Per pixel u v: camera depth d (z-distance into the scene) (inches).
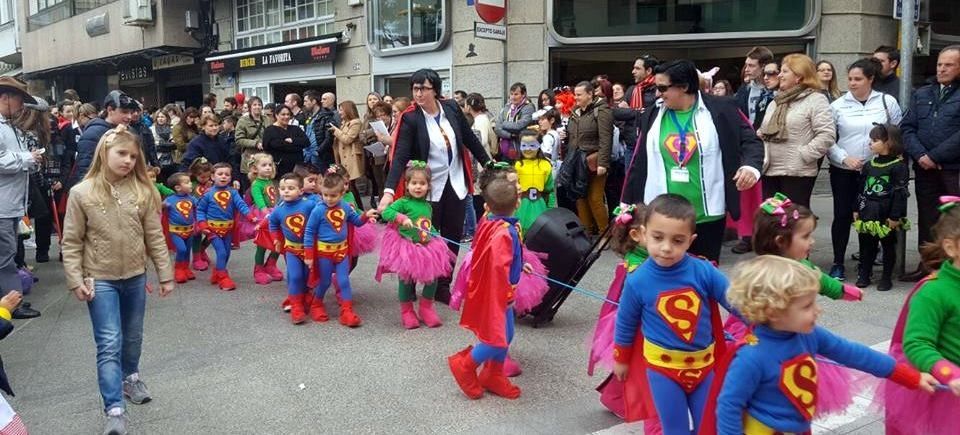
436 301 254.4
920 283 117.1
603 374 183.6
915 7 282.4
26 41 1115.9
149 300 270.2
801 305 97.5
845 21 468.8
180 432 156.7
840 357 108.1
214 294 277.6
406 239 220.1
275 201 306.5
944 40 543.5
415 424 157.8
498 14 485.1
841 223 261.1
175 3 792.9
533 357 196.5
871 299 240.2
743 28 481.1
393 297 264.8
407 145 227.0
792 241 129.6
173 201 294.4
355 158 412.2
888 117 257.1
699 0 484.4
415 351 204.5
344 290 232.5
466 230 355.3
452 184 236.1
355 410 165.8
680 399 123.2
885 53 305.0
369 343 212.5
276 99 725.9
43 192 325.4
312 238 226.8
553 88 483.8
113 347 154.9
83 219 153.6
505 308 164.6
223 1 780.6
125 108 301.9
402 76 588.4
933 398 113.8
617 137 339.6
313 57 649.0
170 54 846.5
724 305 123.2
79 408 171.2
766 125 267.3
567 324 224.5
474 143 244.8
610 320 152.3
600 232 339.6
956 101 233.0
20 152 231.8
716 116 166.1
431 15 545.0
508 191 170.6
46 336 229.3
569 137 335.0
